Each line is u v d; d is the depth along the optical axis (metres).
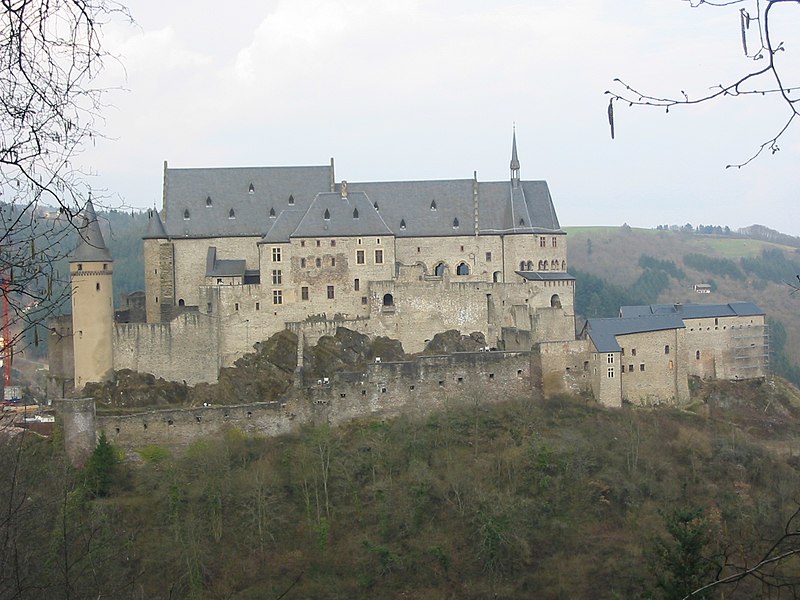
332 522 82.19
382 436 96.12
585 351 109.75
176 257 122.12
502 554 77.94
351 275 119.19
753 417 116.12
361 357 113.25
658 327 112.94
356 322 116.88
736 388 121.69
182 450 95.19
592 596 73.19
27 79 15.98
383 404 103.62
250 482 83.62
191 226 123.31
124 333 106.94
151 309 120.75
